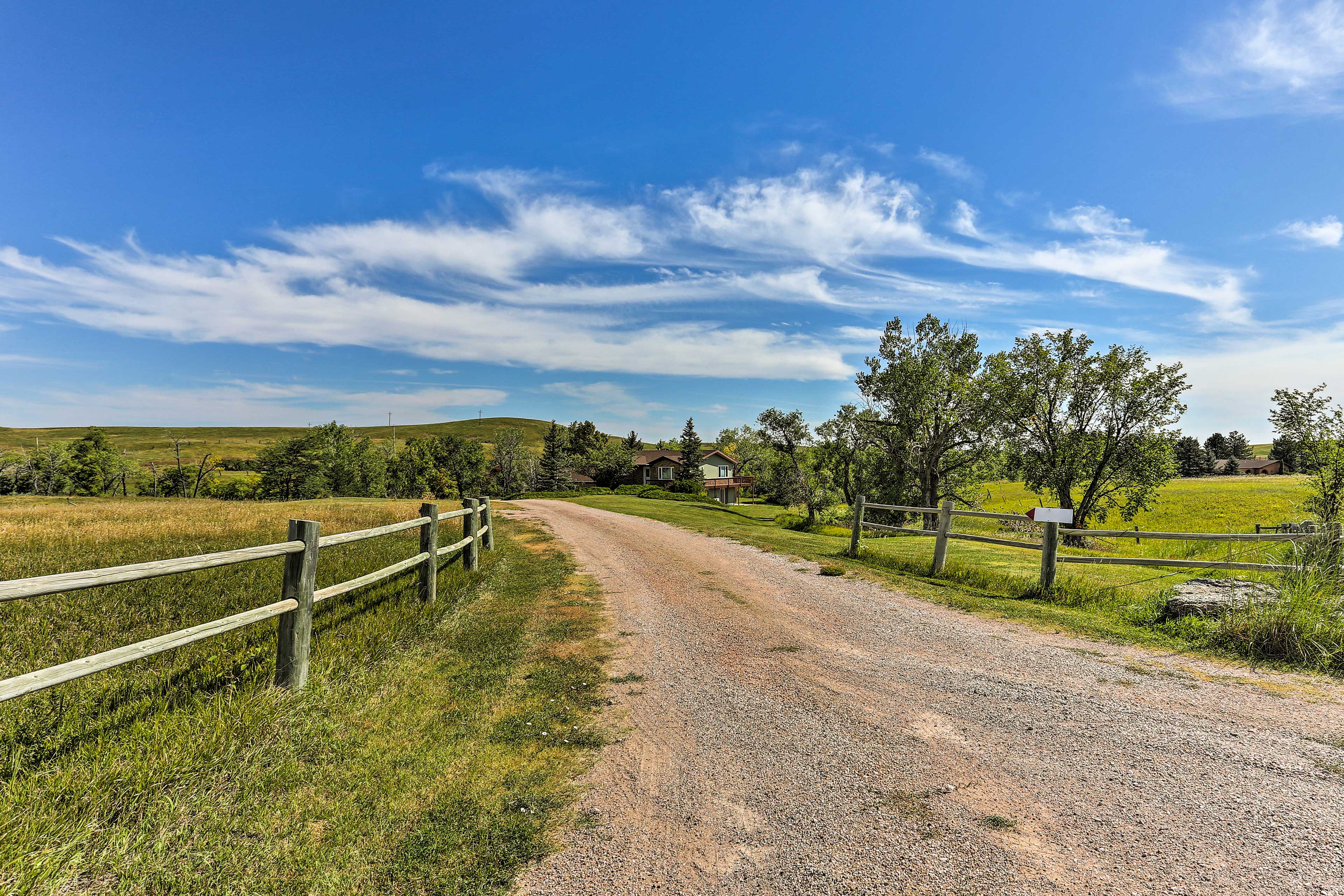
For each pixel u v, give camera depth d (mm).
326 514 21141
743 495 92875
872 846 2730
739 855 2723
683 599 8219
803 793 3232
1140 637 5934
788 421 44000
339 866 2762
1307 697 4340
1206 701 4309
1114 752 3539
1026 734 3834
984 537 8734
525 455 93000
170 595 7629
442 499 68438
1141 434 29828
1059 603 7543
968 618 6824
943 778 3318
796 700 4574
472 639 6406
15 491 70312
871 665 5312
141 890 2557
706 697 4719
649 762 3680
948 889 2418
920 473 35594
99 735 3699
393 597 7684
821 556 11484
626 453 80750
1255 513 38844
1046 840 2709
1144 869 2479
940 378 33344
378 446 91812
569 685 5070
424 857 2818
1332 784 3104
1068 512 7660
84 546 13008
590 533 16609
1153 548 17297
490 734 4148
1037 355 31828
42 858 2570
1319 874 2400
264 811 3178
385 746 3955
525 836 2953
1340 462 19016
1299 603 5383
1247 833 2697
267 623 6355
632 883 2568
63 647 5656
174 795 3203
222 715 3951
